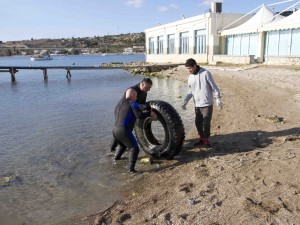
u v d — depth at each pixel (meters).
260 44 30.67
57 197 5.84
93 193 5.95
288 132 8.38
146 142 7.69
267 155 6.69
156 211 5.00
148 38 56.69
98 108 14.88
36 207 5.52
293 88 15.76
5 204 5.64
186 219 4.60
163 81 27.02
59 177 6.72
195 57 41.09
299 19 25.81
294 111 10.85
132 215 5.00
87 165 7.32
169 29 47.81
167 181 6.13
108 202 5.57
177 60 45.75
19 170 7.16
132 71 39.34
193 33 41.28
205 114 7.51
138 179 6.43
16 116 13.48
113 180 6.46
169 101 15.91
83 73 44.53
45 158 7.91
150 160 7.24
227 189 5.35
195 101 7.64
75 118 12.61
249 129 9.09
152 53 55.56
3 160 7.83
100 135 9.80
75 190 6.10
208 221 4.48
